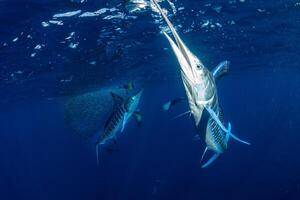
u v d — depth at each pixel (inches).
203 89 106.7
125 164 2006.6
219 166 1540.4
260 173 1327.5
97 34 578.9
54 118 2751.0
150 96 2632.9
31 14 427.2
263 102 4677.7
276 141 2213.3
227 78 1915.6
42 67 778.2
